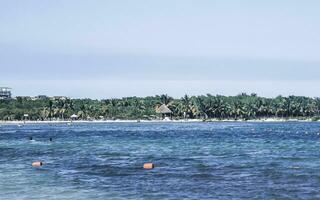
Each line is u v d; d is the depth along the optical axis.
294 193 46.72
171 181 55.00
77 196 45.81
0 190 49.19
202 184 52.69
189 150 103.94
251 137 169.75
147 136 178.12
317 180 54.81
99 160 80.38
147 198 44.69
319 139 152.88
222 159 81.44
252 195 45.91
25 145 124.75
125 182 54.41
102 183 53.69
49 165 72.81
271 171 63.41
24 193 47.44
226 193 47.00
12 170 66.38
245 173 61.72
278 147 113.62
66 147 115.38
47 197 45.28
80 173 62.72
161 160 80.00
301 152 96.50
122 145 122.88
